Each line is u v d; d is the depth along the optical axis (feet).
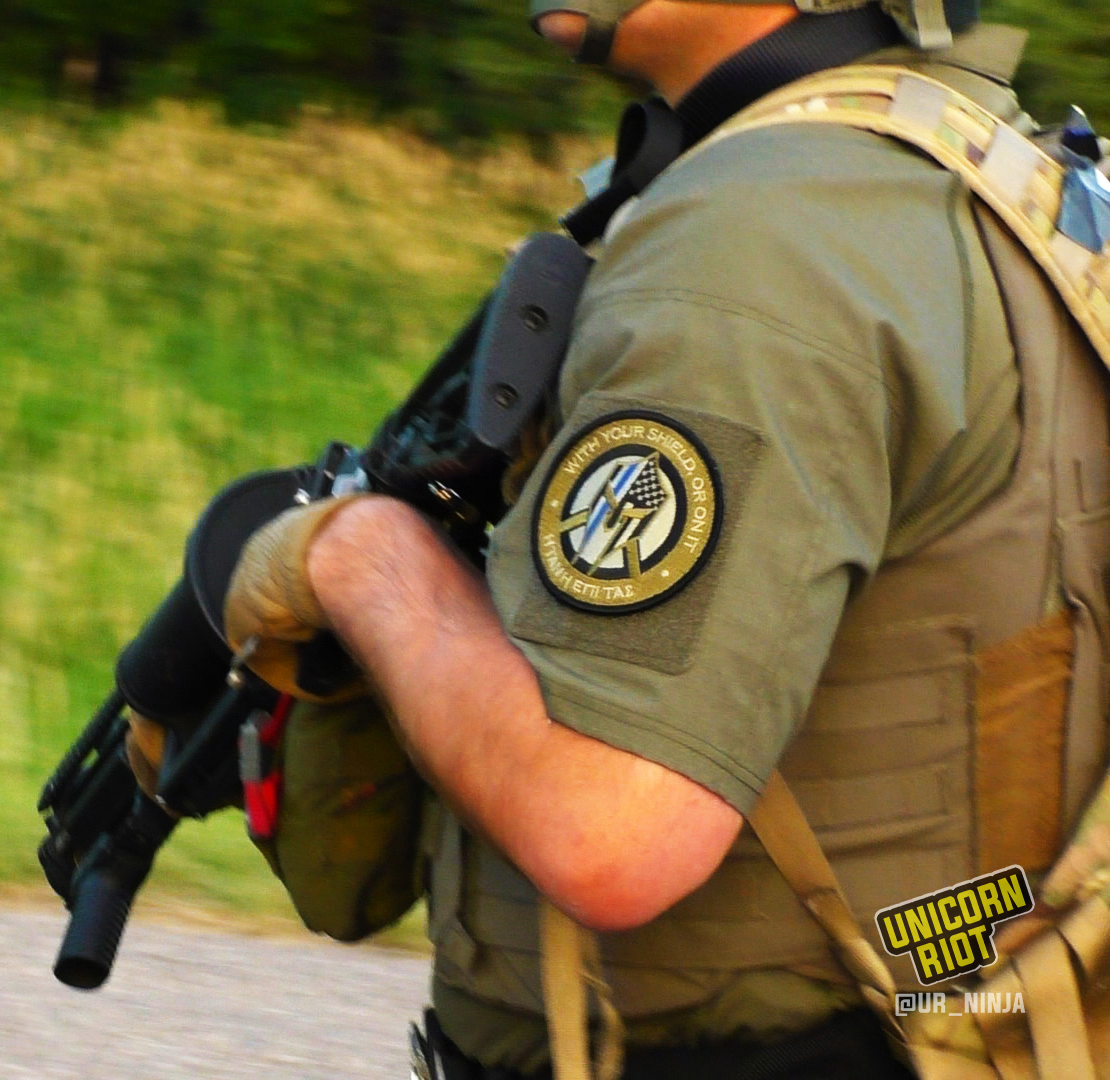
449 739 16.93
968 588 17.62
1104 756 17.81
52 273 85.40
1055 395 17.76
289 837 23.06
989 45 20.07
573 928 18.33
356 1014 39.34
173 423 75.05
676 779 15.93
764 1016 18.35
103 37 106.52
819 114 18.53
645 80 20.42
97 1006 38.55
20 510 67.62
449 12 107.04
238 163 99.19
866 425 16.60
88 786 25.22
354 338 84.94
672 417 16.47
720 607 16.06
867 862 17.99
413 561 18.52
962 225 17.89
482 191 102.63
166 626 23.39
